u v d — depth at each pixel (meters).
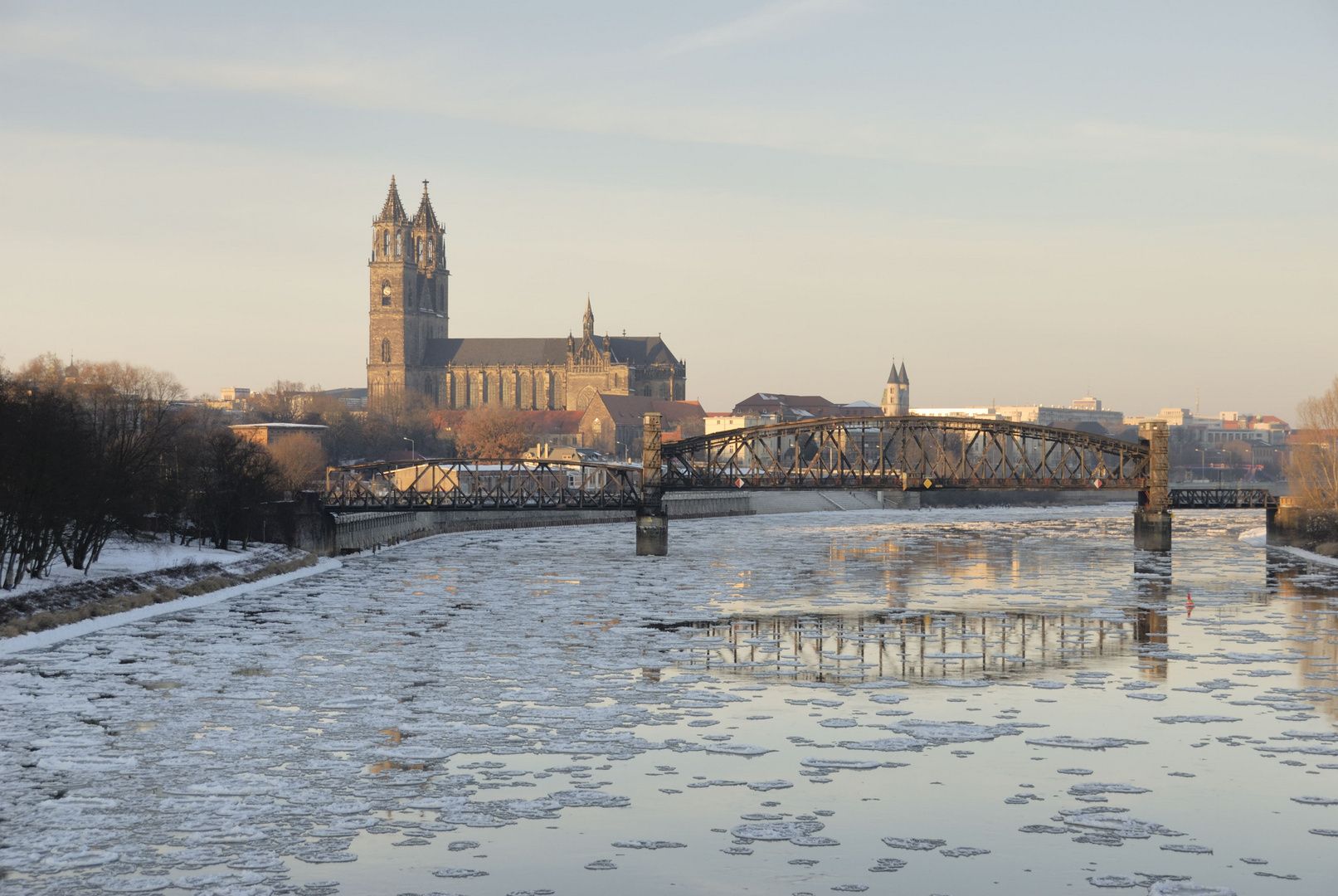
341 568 144.88
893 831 49.38
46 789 53.56
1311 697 72.38
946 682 77.06
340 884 43.81
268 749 60.00
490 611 107.19
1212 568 146.88
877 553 170.75
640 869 45.41
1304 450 182.62
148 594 107.62
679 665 82.56
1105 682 76.88
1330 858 46.56
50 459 99.38
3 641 86.44
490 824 49.94
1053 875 44.97
